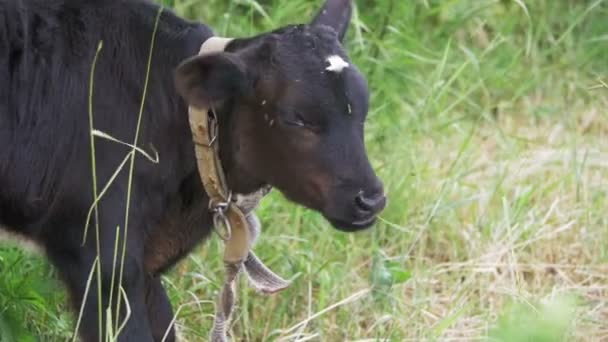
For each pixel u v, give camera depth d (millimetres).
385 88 10984
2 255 8367
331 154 7062
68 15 7453
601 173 11062
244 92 7113
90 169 7297
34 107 7320
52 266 7801
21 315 8328
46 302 8375
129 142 7348
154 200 7477
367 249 9719
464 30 12344
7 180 7355
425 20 12250
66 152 7328
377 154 10555
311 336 8492
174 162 7496
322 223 9609
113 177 7066
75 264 7387
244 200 7680
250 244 7738
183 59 7512
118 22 7520
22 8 7383
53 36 7383
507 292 8969
